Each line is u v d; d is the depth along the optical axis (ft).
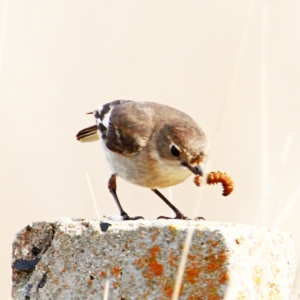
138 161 37.88
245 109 62.90
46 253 28.76
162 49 69.15
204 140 37.09
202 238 26.91
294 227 48.91
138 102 40.60
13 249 29.63
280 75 65.92
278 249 29.12
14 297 29.19
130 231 27.50
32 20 69.77
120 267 27.50
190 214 53.47
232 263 26.76
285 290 29.63
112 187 39.75
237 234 27.30
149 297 27.12
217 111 63.05
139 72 67.56
